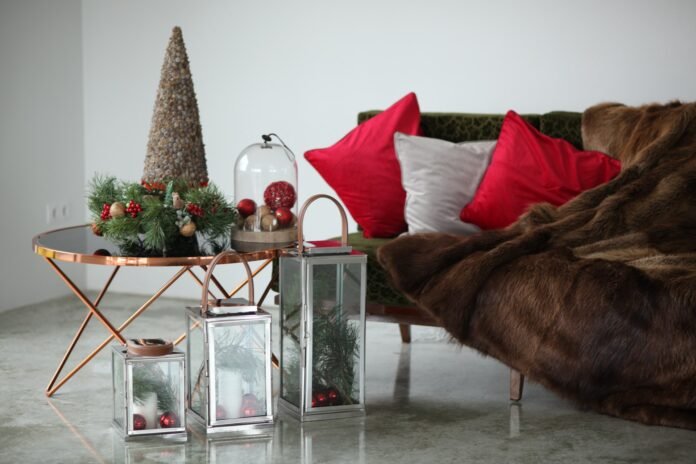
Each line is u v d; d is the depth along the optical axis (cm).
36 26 515
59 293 545
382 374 391
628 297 314
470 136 429
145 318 495
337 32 501
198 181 383
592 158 394
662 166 377
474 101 483
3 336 452
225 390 315
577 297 320
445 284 344
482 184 395
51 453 300
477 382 380
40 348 432
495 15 474
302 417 328
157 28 531
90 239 360
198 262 320
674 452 301
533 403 353
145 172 382
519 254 343
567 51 464
